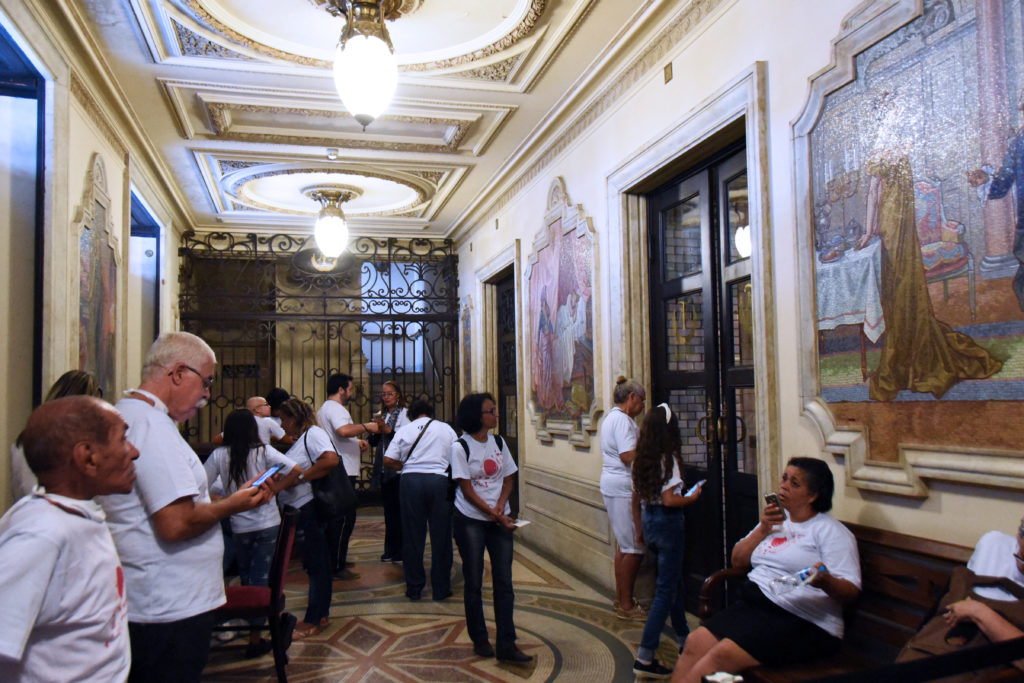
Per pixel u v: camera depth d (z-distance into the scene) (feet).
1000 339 9.55
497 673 15.52
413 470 21.57
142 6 17.06
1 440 15.57
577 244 23.81
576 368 23.90
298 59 20.13
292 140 26.71
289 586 23.58
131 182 25.62
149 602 8.80
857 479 11.84
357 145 27.35
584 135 23.65
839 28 12.54
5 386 15.79
